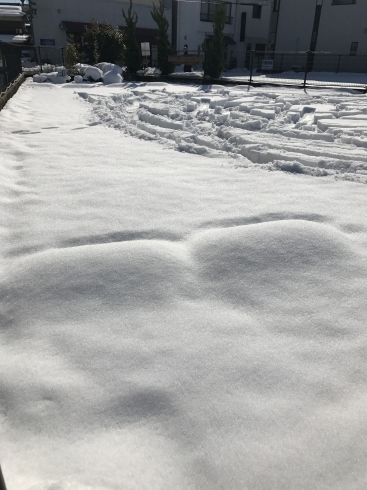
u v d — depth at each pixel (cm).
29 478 109
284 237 226
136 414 129
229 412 129
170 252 218
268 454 115
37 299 186
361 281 196
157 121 672
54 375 144
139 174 377
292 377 143
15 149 482
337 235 234
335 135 565
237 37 3192
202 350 155
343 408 130
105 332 165
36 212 288
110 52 1838
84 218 273
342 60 2295
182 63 1728
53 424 126
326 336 163
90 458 114
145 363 149
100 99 1016
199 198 310
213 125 638
